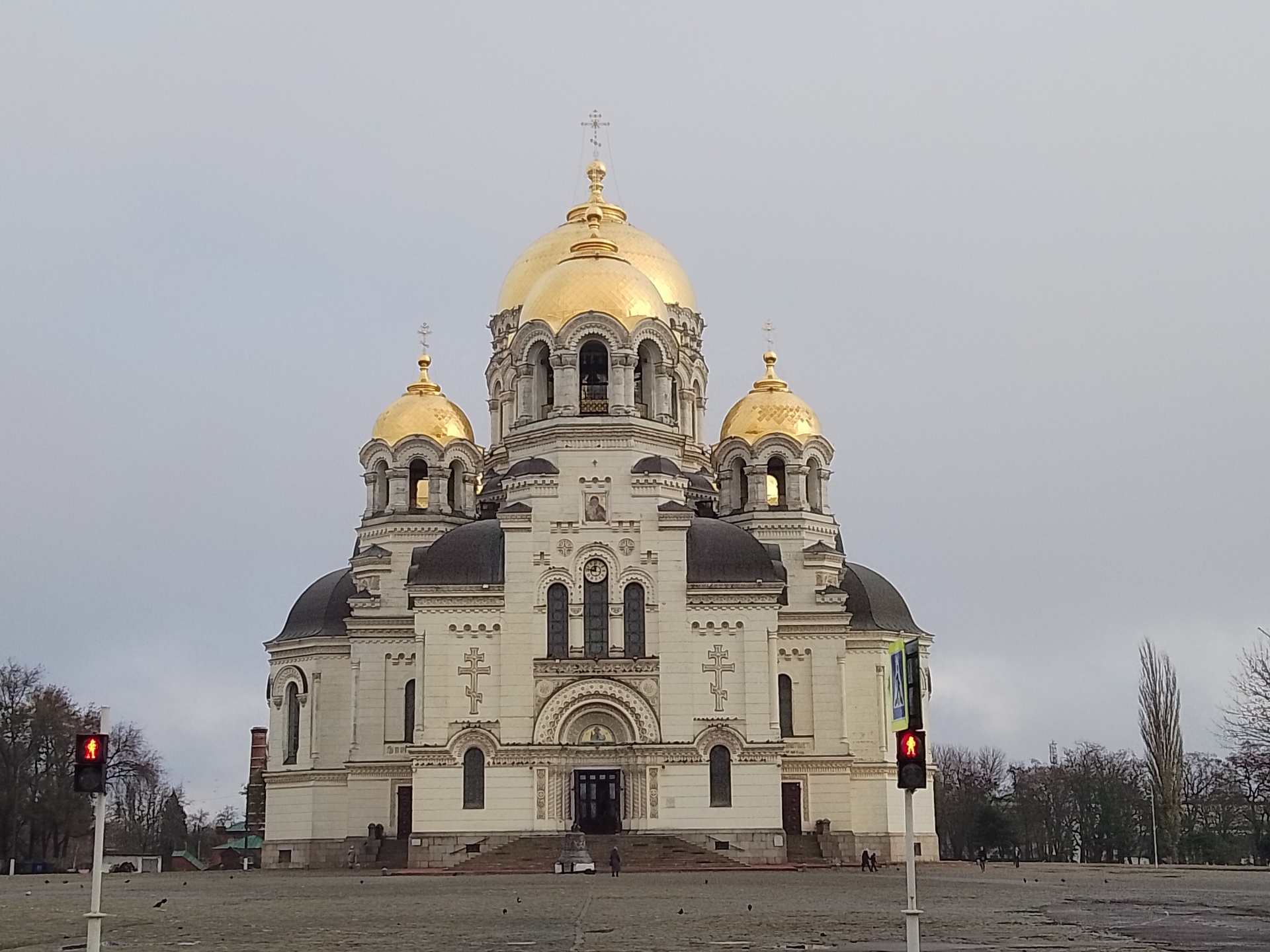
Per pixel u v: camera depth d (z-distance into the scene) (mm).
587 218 122812
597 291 109875
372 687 113188
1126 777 175125
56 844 148875
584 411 108875
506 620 102562
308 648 116688
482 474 122625
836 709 110500
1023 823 182750
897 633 115438
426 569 104188
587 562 104062
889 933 44562
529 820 100250
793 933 44406
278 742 117938
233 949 40562
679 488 106062
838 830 108812
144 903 65938
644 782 100750
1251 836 155875
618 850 92875
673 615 103000
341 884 84125
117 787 174625
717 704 102062
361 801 111625
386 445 120812
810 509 118500
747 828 100562
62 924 52719
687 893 68062
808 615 111688
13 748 136375
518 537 103812
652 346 110562
